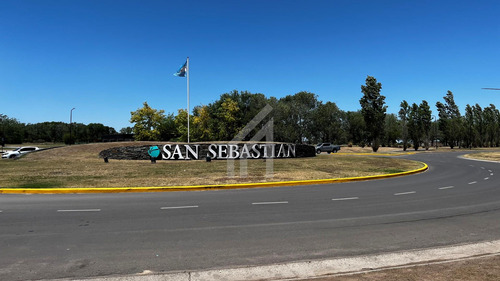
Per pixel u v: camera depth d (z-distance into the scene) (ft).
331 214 27.09
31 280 14.28
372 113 184.96
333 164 74.13
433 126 275.80
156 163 73.36
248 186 44.06
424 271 14.76
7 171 57.31
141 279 14.24
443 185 46.42
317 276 14.42
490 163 96.84
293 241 19.86
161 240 19.99
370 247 18.74
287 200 33.60
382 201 33.12
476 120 292.81
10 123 321.52
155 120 191.01
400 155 149.59
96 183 44.14
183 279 14.24
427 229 22.48
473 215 26.84
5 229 22.33
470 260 16.21
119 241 19.77
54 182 44.91
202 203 31.91
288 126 212.02
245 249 18.42
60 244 19.20
